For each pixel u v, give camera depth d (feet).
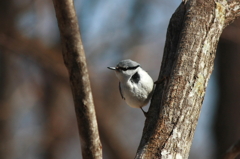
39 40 50.52
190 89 20.33
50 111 52.42
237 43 40.63
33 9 53.62
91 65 51.67
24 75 54.70
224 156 22.07
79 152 53.57
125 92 27.81
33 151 52.31
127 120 53.67
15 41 47.80
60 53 49.39
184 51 21.79
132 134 53.42
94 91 49.14
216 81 42.60
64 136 52.31
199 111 20.18
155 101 23.02
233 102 39.45
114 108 51.13
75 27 13.87
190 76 20.79
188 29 22.82
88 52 53.62
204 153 51.21
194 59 21.38
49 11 54.85
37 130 53.21
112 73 52.44
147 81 27.20
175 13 25.89
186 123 19.33
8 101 52.42
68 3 13.53
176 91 20.29
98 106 48.57
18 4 52.44
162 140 18.63
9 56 53.78
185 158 18.52
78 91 14.70
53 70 48.32
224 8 24.38
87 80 14.65
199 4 24.14
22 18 52.65
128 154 50.16
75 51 14.08
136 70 27.53
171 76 21.08
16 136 52.75
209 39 22.39
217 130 39.99
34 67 54.24
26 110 54.19
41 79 54.08
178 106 19.76
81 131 15.42
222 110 39.91
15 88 54.60
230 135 38.75
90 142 15.57
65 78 48.29
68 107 53.57
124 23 57.06
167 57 24.66
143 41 56.39
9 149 51.21
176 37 24.94
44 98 53.26
